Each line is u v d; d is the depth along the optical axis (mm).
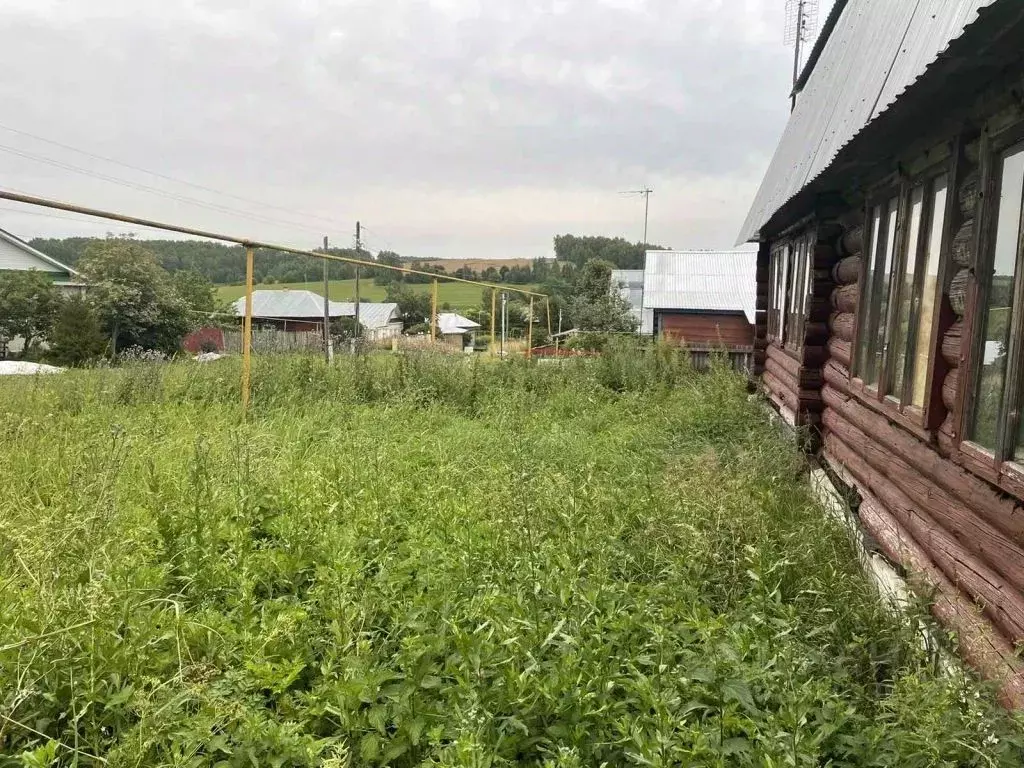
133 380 9484
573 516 4645
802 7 17234
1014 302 2725
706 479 5348
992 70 2764
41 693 2498
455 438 7824
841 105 5941
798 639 3225
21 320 26438
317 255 10289
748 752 2359
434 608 3373
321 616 3455
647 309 26688
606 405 10609
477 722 2443
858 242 5793
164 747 2428
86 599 2910
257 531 4730
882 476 4645
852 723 2672
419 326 44438
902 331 4305
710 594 3814
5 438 6316
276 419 8227
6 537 3645
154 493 4824
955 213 3443
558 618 3229
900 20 4859
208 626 3121
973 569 3059
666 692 2584
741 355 23344
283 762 2434
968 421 3137
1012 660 2617
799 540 4367
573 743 2475
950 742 2309
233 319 39656
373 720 2596
